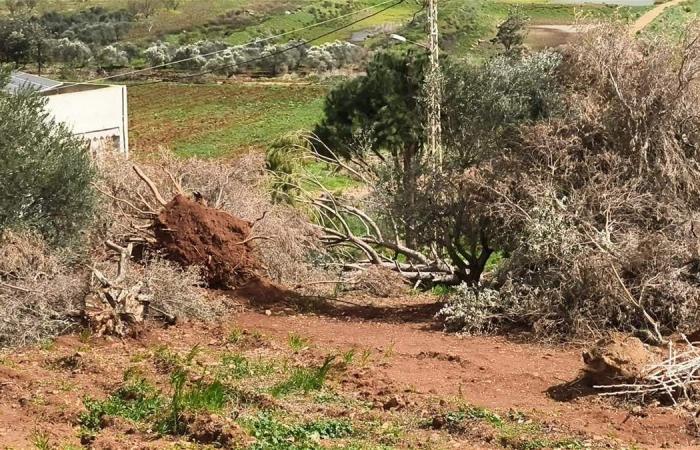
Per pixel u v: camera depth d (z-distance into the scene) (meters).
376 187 17.97
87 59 73.94
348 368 12.12
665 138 15.15
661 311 13.73
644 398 10.76
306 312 16.09
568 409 10.67
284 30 87.12
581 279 13.95
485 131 16.67
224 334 14.14
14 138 15.29
